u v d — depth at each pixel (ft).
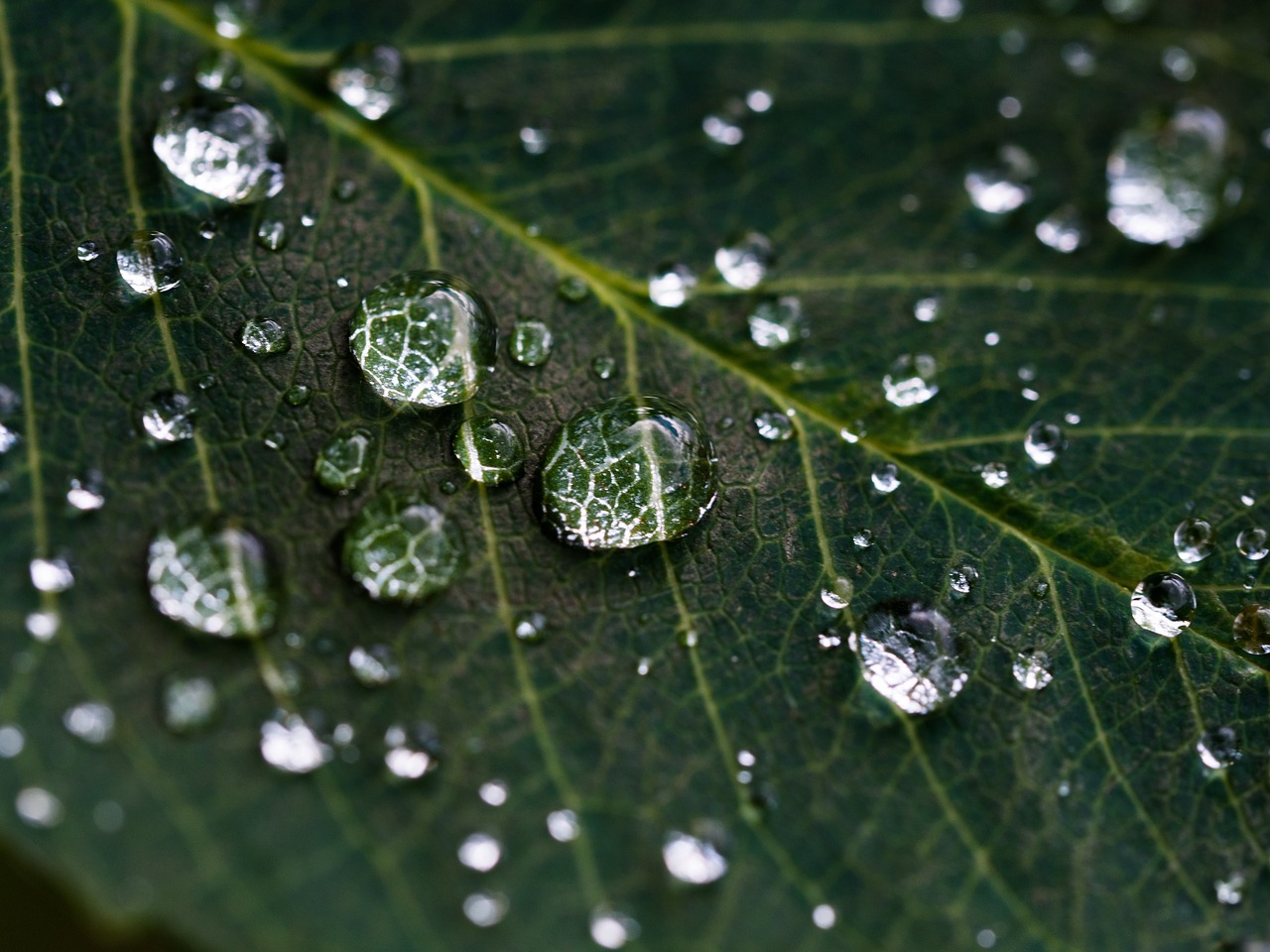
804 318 0.30
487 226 0.30
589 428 0.29
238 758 0.27
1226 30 0.33
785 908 0.27
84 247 0.29
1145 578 0.29
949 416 0.30
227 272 0.29
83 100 0.30
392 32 0.31
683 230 0.31
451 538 0.28
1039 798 0.28
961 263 0.31
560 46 0.32
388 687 0.28
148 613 0.28
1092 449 0.30
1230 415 0.30
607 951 0.27
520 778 0.28
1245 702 0.29
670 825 0.28
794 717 0.28
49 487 0.28
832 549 0.29
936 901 0.28
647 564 0.29
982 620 0.29
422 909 0.27
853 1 0.33
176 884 0.27
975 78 0.33
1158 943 0.28
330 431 0.29
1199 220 0.32
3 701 0.27
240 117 0.30
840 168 0.32
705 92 0.32
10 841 0.27
